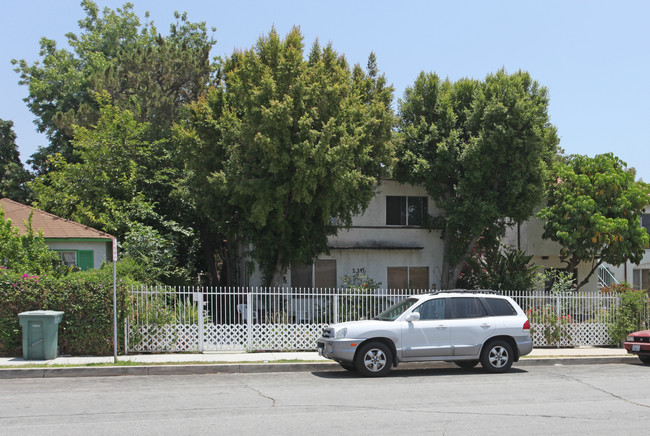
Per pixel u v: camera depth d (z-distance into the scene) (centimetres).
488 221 2183
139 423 775
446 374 1279
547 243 2577
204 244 2694
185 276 2281
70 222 2041
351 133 1784
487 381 1176
